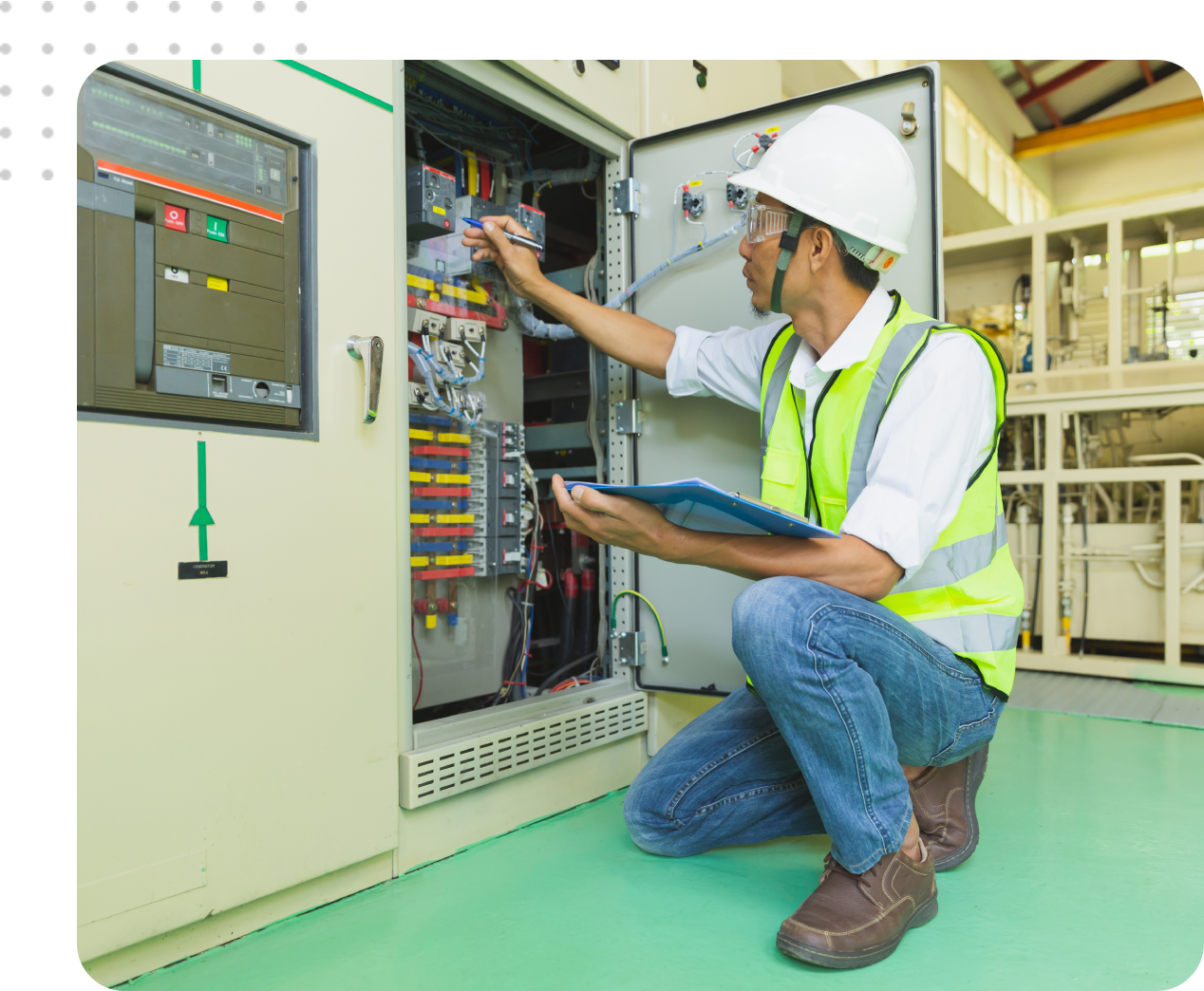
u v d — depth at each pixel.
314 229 1.23
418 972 1.04
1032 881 1.35
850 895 1.10
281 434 1.18
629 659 1.94
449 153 2.06
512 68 1.62
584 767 1.78
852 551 1.12
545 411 2.50
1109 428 3.78
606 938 1.14
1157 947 1.12
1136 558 3.36
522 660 2.00
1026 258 4.09
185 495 1.06
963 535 1.26
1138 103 10.80
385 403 1.34
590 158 2.07
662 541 1.17
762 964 1.07
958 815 1.39
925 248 1.58
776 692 1.10
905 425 1.17
